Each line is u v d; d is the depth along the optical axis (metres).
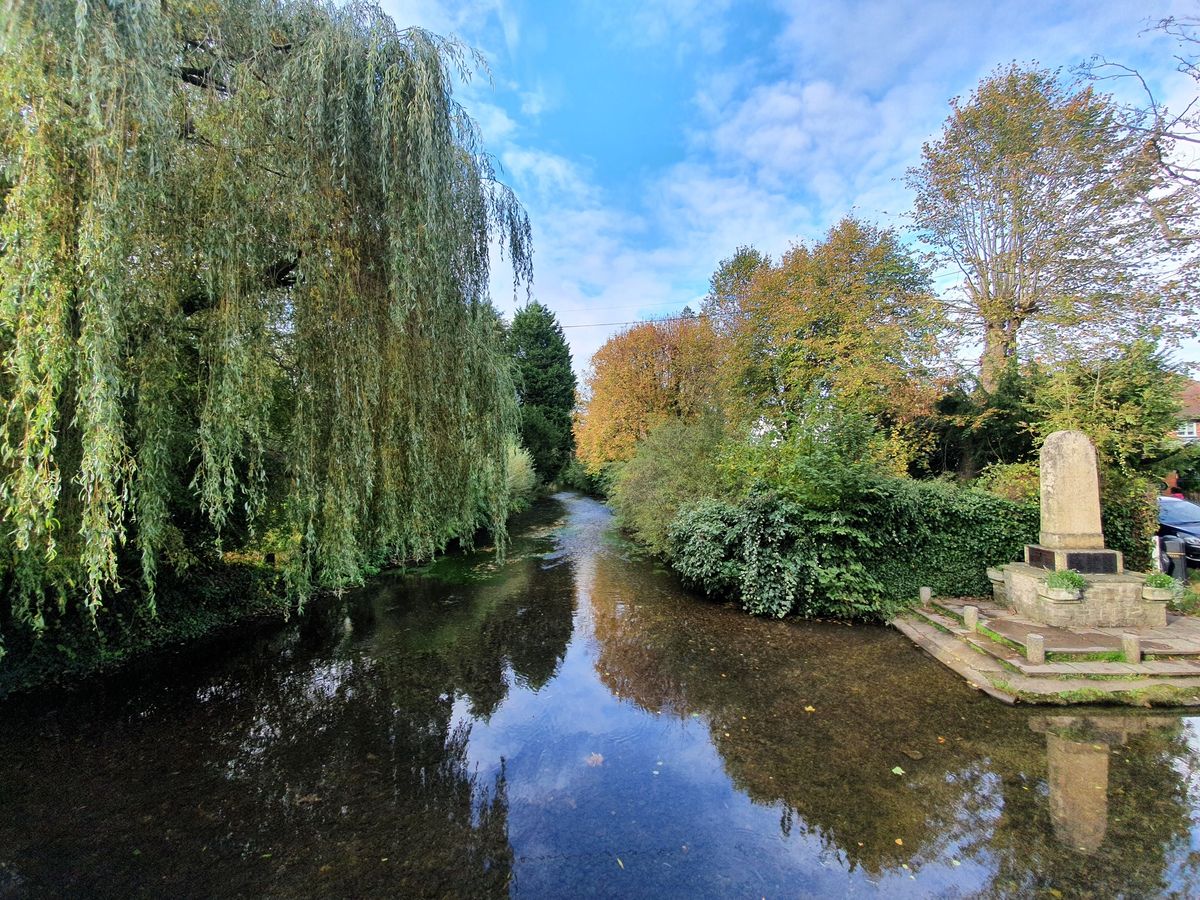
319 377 4.09
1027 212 11.94
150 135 3.28
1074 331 10.63
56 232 3.05
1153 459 8.28
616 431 20.22
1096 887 2.82
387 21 4.14
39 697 5.70
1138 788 3.68
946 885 2.88
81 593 6.10
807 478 8.04
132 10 3.16
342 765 4.30
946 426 12.51
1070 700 4.89
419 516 4.89
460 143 4.65
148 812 3.73
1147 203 9.61
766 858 3.14
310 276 3.90
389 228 4.03
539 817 3.59
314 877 3.07
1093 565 6.58
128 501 3.71
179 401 3.88
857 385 12.27
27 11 2.91
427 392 4.66
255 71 3.85
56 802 3.85
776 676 5.86
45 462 3.13
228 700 5.58
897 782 3.84
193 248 3.63
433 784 4.01
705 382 18.84
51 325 2.99
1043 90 11.45
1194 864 2.98
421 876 3.07
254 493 4.16
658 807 3.67
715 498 10.74
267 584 8.94
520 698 5.52
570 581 10.95
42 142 2.96
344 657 6.81
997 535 7.97
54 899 2.92
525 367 32.94
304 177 3.74
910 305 13.30
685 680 5.84
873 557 8.15
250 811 3.72
